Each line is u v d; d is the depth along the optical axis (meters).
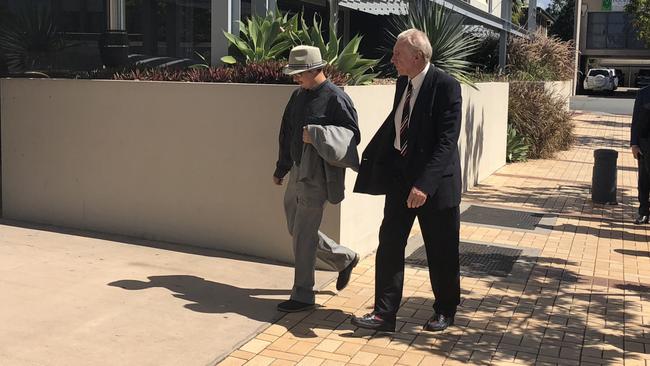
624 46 54.88
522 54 19.64
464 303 5.44
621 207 9.97
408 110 4.51
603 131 22.47
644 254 7.24
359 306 5.23
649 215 8.84
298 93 4.98
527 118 15.13
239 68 6.67
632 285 6.10
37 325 4.54
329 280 5.82
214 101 6.39
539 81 16.58
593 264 6.78
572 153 16.48
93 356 4.13
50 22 9.12
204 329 4.63
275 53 7.11
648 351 4.59
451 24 10.04
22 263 5.90
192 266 6.02
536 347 4.60
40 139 7.36
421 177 4.34
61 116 7.20
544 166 14.09
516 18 28.77
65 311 4.81
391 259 4.64
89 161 7.11
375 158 4.66
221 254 6.42
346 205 6.14
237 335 4.56
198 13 9.34
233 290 5.44
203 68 7.37
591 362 4.38
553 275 6.34
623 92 54.72
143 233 6.91
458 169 4.58
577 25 47.44
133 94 6.78
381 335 4.70
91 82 6.98
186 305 5.05
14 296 5.06
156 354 4.21
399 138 4.55
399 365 4.24
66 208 7.30
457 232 4.64
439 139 4.40
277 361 4.23
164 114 6.65
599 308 5.45
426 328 4.80
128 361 4.09
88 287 5.33
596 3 55.03
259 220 6.33
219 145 6.43
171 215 6.75
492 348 4.56
